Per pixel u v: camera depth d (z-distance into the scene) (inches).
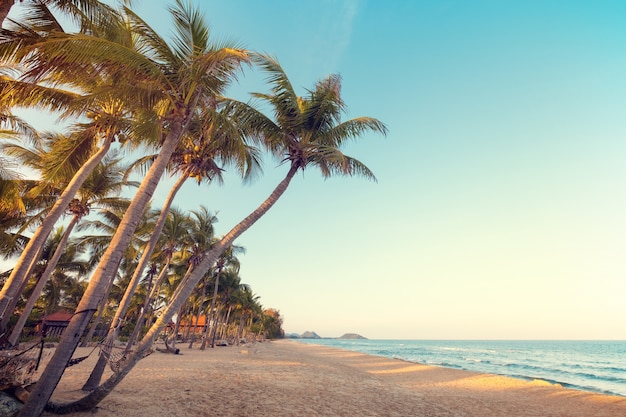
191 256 1120.8
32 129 541.6
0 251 862.5
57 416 267.1
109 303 1989.4
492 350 3873.0
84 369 543.5
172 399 371.6
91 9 319.3
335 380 668.7
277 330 5753.0
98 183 754.8
